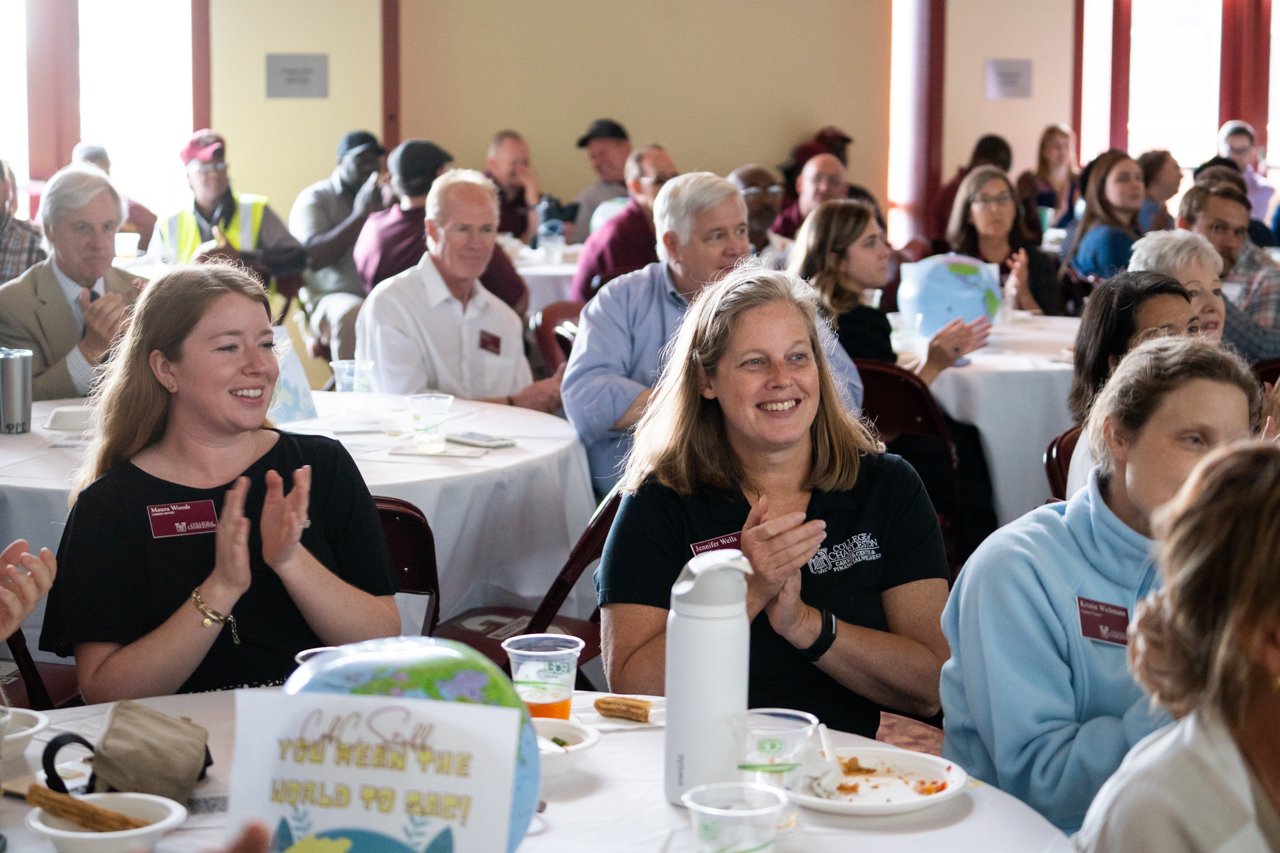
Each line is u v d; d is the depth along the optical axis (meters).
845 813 1.42
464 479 3.02
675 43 9.66
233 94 8.44
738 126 9.83
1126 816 1.07
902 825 1.41
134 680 1.90
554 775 1.50
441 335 4.23
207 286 2.07
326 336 6.95
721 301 2.13
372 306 4.20
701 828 1.22
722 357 2.11
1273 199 10.23
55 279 3.90
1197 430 1.64
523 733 1.15
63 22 8.28
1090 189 6.65
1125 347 2.77
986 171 6.18
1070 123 10.00
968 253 6.21
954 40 9.69
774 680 2.11
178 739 1.43
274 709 1.14
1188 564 1.04
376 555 2.19
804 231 4.33
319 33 8.44
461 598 3.12
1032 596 1.76
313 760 1.12
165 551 2.05
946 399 4.40
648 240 6.48
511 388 4.37
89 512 2.04
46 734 1.62
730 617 1.38
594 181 9.64
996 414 4.36
